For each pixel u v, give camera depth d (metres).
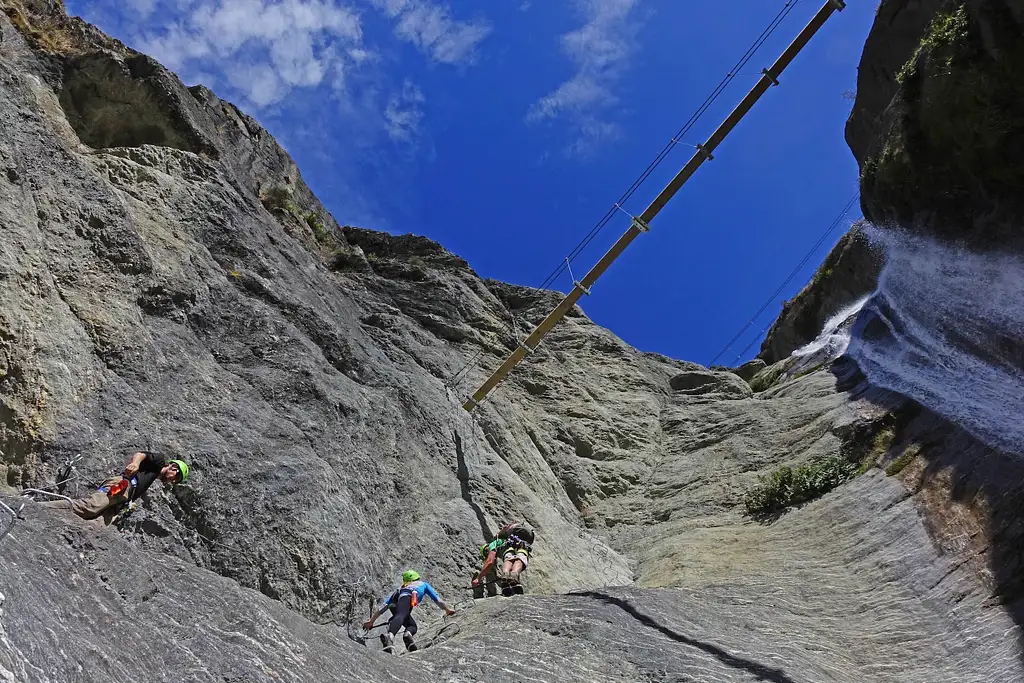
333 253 23.30
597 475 21.12
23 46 16.44
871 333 23.17
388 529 12.77
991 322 16.02
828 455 17.88
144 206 15.17
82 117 17.17
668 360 29.41
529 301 27.33
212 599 7.28
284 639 7.08
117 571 6.73
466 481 15.50
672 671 8.74
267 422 12.54
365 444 13.80
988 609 10.31
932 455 14.64
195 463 10.84
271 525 10.66
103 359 11.49
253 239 16.81
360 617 10.81
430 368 19.36
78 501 7.50
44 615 5.42
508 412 20.58
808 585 12.83
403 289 23.17
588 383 24.72
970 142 15.80
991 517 11.62
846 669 10.07
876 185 19.92
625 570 16.23
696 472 20.36
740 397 26.09
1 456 9.48
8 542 5.77
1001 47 14.07
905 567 12.34
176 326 13.16
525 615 10.16
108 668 5.48
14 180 12.12
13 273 10.69
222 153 19.22
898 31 19.64
